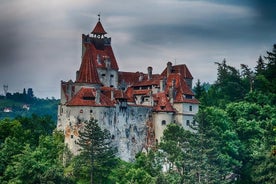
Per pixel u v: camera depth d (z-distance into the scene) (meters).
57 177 161.38
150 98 190.75
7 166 169.25
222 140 179.25
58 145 180.00
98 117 178.00
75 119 178.00
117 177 170.25
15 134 191.62
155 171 168.62
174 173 168.50
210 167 167.75
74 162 170.25
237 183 177.62
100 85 185.62
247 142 189.62
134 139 185.38
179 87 193.25
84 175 167.88
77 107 178.00
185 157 169.25
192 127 177.25
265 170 171.50
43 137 185.62
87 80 182.25
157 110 188.38
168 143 171.38
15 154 175.88
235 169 180.25
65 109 184.12
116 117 182.00
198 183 166.12
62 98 189.38
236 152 178.00
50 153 178.25
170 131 176.38
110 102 181.75
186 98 190.88
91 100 179.00
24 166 163.88
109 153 170.25
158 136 187.50
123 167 174.62
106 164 171.25
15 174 165.00
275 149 145.88
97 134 169.25
